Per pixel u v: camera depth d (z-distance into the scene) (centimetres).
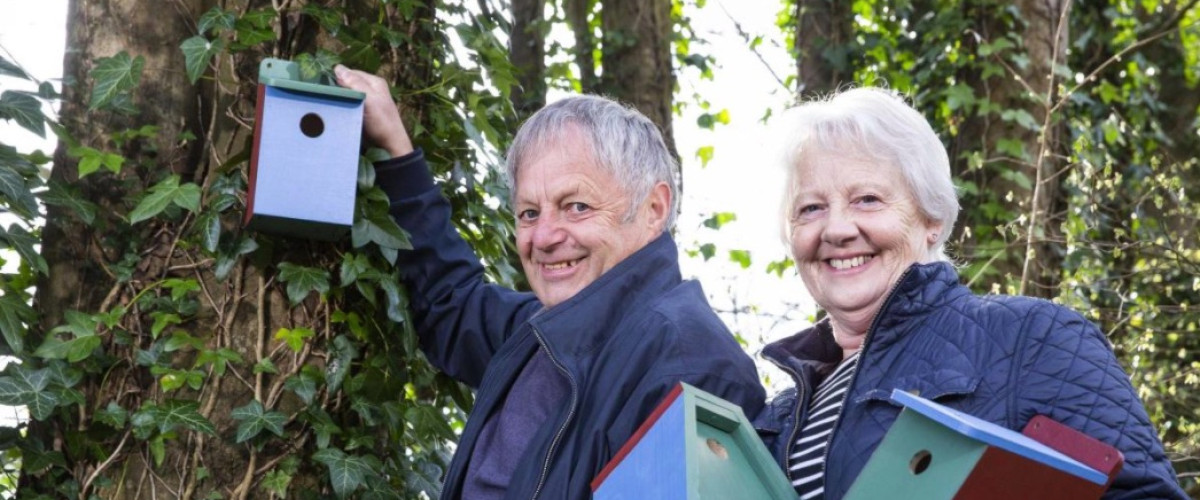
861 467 212
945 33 677
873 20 732
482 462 264
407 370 305
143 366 289
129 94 302
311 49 302
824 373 244
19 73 285
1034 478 175
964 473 174
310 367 292
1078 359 201
